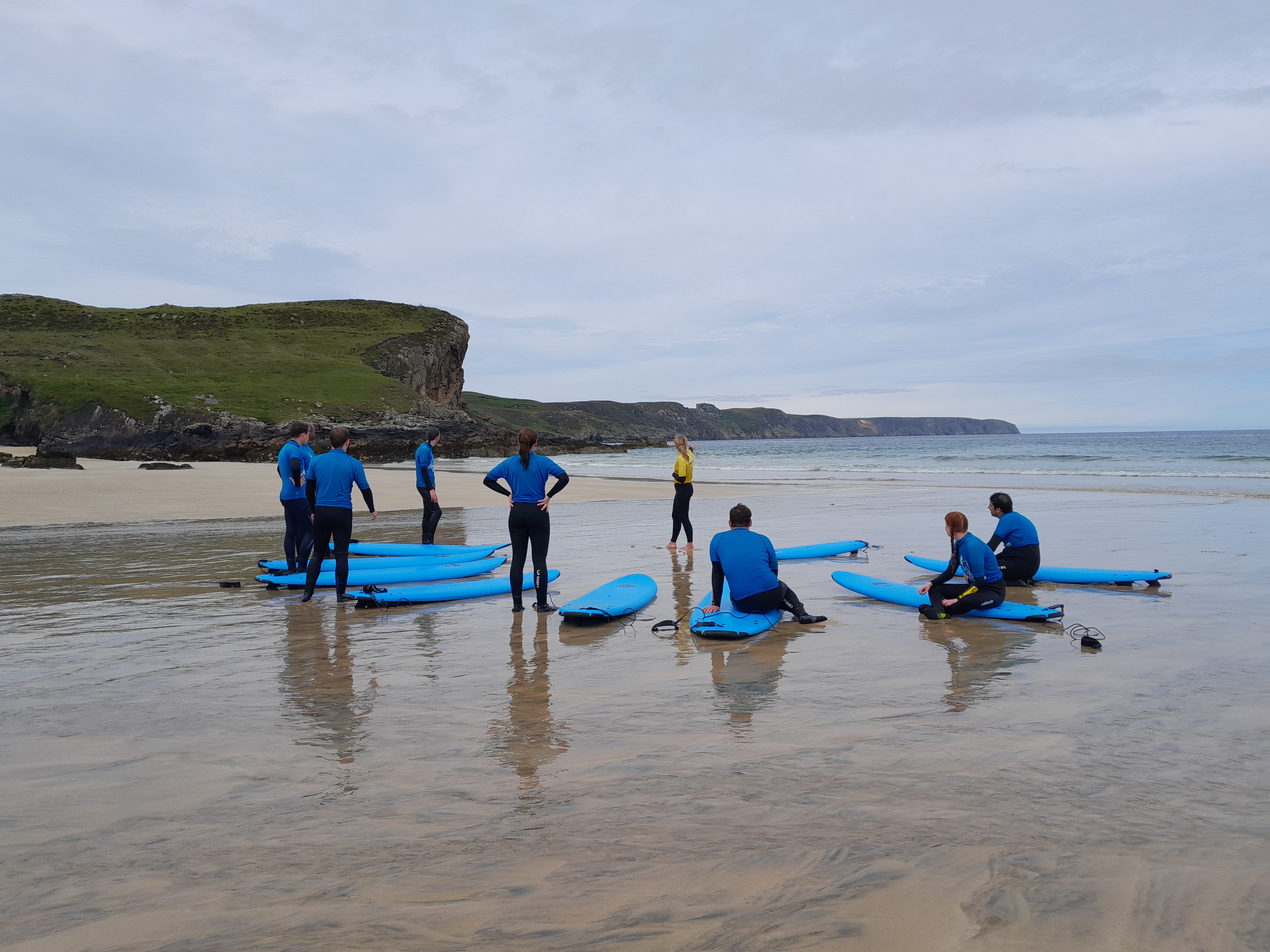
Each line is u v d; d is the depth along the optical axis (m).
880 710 4.49
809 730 4.15
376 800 3.31
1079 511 17.06
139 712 4.57
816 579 9.38
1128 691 4.80
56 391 73.62
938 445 134.25
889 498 21.73
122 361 85.38
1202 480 28.09
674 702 4.70
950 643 6.20
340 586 8.30
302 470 9.59
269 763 3.76
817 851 2.82
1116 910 2.42
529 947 2.25
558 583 9.36
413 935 2.32
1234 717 4.28
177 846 2.91
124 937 2.33
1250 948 2.21
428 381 106.50
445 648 6.20
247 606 8.02
